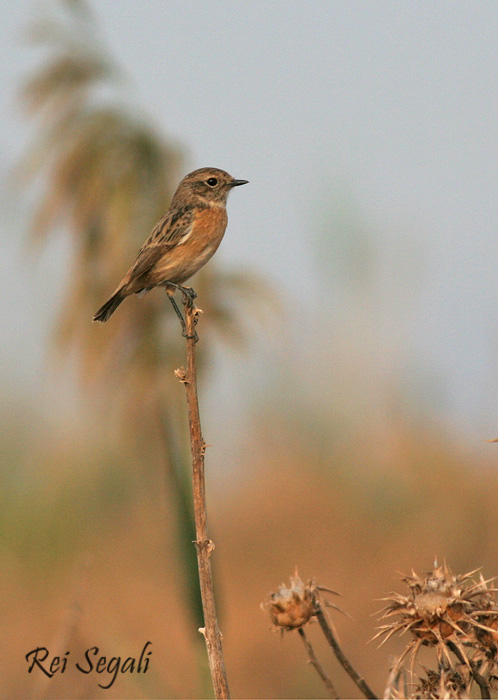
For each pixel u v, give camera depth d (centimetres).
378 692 1123
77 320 1066
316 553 1478
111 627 1268
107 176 1055
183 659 1194
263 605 578
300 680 1176
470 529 1379
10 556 1498
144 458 1132
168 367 1062
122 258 1070
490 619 510
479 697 574
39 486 1617
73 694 1098
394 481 1502
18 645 1298
